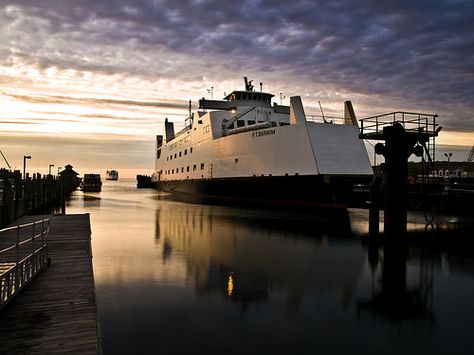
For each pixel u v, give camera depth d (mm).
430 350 8680
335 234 24188
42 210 42656
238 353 8477
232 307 11211
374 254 18500
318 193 31984
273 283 13680
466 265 16391
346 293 12625
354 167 32500
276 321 10250
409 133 18094
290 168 33875
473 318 10539
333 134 33031
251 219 31297
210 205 45250
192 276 14430
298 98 34062
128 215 36250
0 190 40219
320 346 8844
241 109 45719
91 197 68375
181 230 26203
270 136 36156
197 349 8617
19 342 6602
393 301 11844
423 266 16203
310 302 11734
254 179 37781
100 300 11680
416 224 27859
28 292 9297
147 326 9812
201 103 47719
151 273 14805
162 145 73688
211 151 45750
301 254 18500
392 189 17828
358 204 33156
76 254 13859
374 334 9500
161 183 72625
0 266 8602
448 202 30969
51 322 7469
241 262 16734
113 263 16406
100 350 6461
